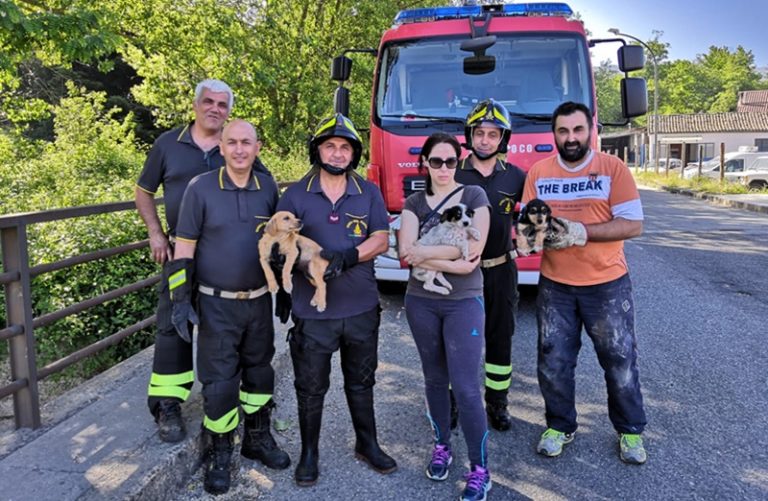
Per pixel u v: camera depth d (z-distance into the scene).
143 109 26.34
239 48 11.72
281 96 13.28
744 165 30.30
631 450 3.40
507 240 3.66
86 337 5.56
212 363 3.13
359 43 14.22
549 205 3.39
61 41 6.55
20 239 3.34
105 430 3.37
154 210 3.58
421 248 3.02
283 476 3.32
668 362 4.95
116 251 4.32
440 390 3.25
